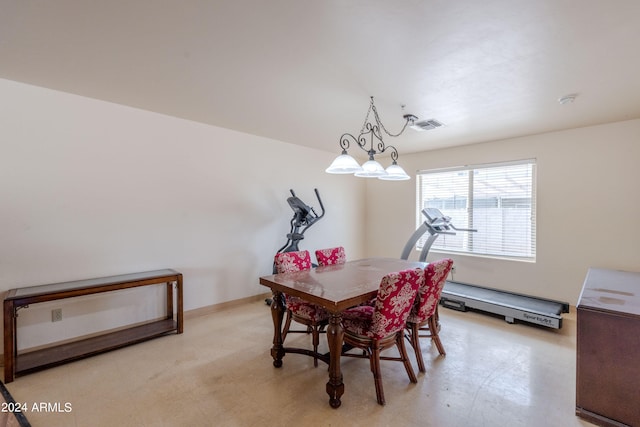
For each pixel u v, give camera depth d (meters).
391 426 1.76
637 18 1.54
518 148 3.97
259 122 3.49
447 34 1.71
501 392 2.09
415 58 1.98
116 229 2.98
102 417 1.82
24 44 1.86
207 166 3.62
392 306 2.00
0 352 2.41
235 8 1.50
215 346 2.78
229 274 3.86
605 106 2.83
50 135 2.61
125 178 3.02
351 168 2.51
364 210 5.82
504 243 4.16
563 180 3.65
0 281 2.43
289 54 1.96
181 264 3.43
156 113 3.21
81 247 2.78
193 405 1.94
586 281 2.65
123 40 1.81
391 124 3.42
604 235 3.41
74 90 2.62
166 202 3.30
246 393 2.07
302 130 3.81
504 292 4.01
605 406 1.78
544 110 2.94
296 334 3.06
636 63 2.02
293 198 4.03
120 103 2.93
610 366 1.77
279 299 2.43
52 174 2.63
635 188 3.23
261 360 2.53
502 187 4.16
